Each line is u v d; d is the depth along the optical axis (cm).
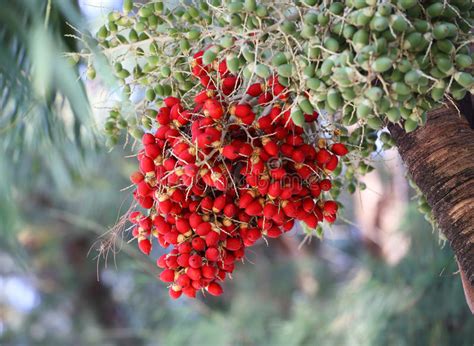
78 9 167
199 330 336
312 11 129
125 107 144
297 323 299
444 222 133
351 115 129
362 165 147
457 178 132
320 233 151
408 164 136
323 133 136
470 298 136
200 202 134
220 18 136
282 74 128
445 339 215
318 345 278
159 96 143
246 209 132
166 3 143
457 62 126
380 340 237
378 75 124
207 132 129
